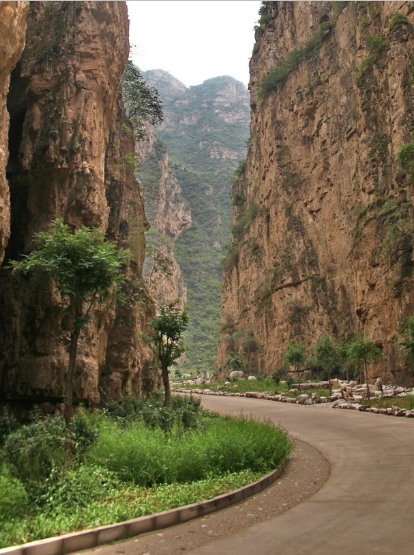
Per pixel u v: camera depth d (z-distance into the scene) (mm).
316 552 5191
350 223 40562
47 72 15602
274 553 5227
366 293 33188
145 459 8188
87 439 9328
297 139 51312
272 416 20875
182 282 124188
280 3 61750
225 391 41469
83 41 15930
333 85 45719
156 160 144625
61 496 6574
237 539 5738
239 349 57781
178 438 10023
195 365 105688
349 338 38594
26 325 13875
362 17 41969
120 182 20828
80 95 15461
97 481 7387
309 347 43844
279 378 41594
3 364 13953
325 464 10555
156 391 22609
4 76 10164
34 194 14680
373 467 9781
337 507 6961
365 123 36844
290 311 46469
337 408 22750
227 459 8867
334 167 44062
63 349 13758
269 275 52375
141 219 25234
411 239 29766
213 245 156375
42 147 14734
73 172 14781
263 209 56969
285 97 54438
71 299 9469
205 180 176375
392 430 14703
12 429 10750
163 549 5434
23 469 6938
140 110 28812
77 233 9078
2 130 10297
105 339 15977
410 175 29516
